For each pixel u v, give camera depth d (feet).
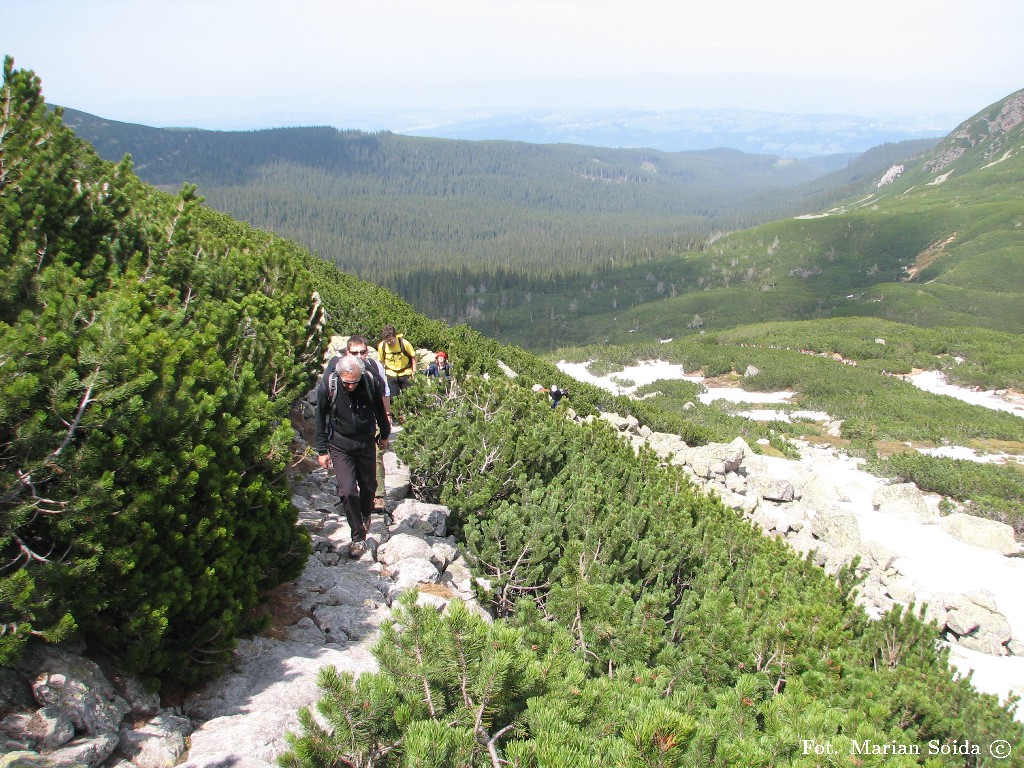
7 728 9.45
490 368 57.82
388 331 31.81
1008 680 34.04
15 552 10.92
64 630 10.06
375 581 18.84
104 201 22.48
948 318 546.26
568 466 30.22
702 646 15.83
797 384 179.42
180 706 12.17
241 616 14.14
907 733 16.67
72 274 16.65
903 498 65.00
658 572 21.83
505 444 26.18
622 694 12.11
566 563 18.80
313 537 20.63
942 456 92.17
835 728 12.03
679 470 40.73
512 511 22.35
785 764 10.79
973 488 75.56
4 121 19.83
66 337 11.70
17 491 10.55
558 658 11.66
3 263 15.88
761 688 15.80
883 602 39.58
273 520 15.51
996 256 629.51
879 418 127.75
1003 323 531.50
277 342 23.50
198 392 14.06
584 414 72.08
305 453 25.55
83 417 11.33
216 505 13.48
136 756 10.23
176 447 12.92
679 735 9.43
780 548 31.45
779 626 17.61
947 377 186.50
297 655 14.19
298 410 29.96
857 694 16.38
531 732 10.41
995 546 55.98
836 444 110.32
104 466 11.51
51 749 9.51
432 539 22.80
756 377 187.52
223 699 12.40
